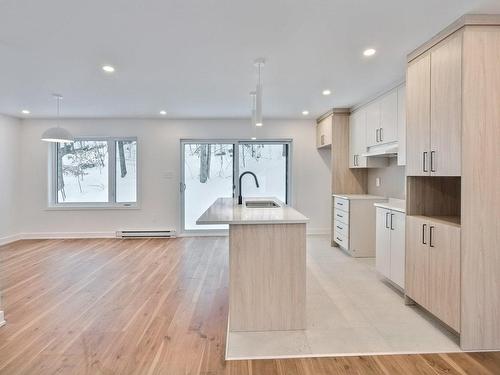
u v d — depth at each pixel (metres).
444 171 2.42
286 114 5.88
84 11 2.20
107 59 3.08
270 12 2.22
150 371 2.03
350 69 3.40
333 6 2.14
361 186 5.44
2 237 5.70
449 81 2.36
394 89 3.90
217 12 2.22
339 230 5.14
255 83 3.89
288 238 2.56
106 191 6.33
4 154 5.74
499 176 2.22
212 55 2.99
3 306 3.02
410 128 2.91
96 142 6.31
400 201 4.38
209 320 2.75
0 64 3.21
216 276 3.93
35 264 4.43
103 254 4.98
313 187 6.39
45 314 2.85
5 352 2.24
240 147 6.43
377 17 2.29
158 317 2.79
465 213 2.22
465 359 2.15
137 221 6.28
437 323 2.67
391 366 2.09
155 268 4.25
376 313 2.86
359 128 4.98
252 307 2.56
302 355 2.22
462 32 2.22
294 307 2.58
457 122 2.26
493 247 2.22
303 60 3.13
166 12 2.21
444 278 2.42
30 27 2.43
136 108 5.32
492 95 2.21
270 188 6.50
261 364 2.12
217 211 2.98
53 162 6.29
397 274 3.26
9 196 5.86
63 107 5.20
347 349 2.29
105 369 2.05
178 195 6.29
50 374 1.99
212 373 2.01
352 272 4.03
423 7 2.14
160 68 3.34
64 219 6.21
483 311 2.24
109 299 3.19
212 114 5.83
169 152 6.26
